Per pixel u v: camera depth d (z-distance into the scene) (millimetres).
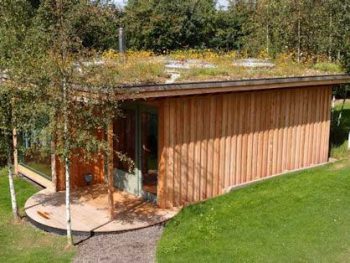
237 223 9289
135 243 8617
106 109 8164
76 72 7766
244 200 10555
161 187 10133
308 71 13047
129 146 11047
